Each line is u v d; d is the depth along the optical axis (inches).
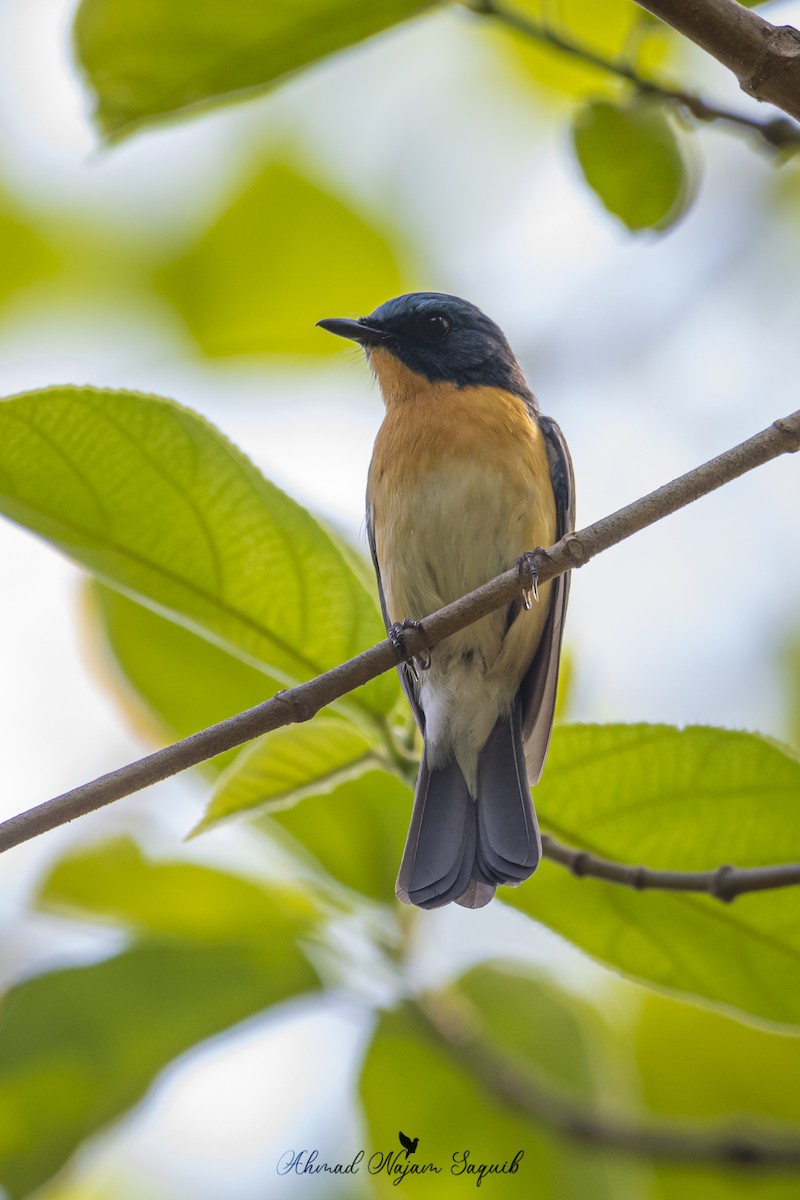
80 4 340.5
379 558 420.5
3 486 293.0
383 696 301.3
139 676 372.8
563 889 324.2
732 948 319.6
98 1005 359.3
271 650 308.2
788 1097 427.5
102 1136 355.3
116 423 288.7
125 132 355.3
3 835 236.1
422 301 447.8
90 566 301.7
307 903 384.8
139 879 384.8
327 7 336.5
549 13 336.8
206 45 342.3
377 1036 379.6
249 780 296.7
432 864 337.4
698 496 269.0
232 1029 364.2
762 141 328.2
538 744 354.3
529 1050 392.2
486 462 402.6
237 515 297.4
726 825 310.5
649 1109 430.6
